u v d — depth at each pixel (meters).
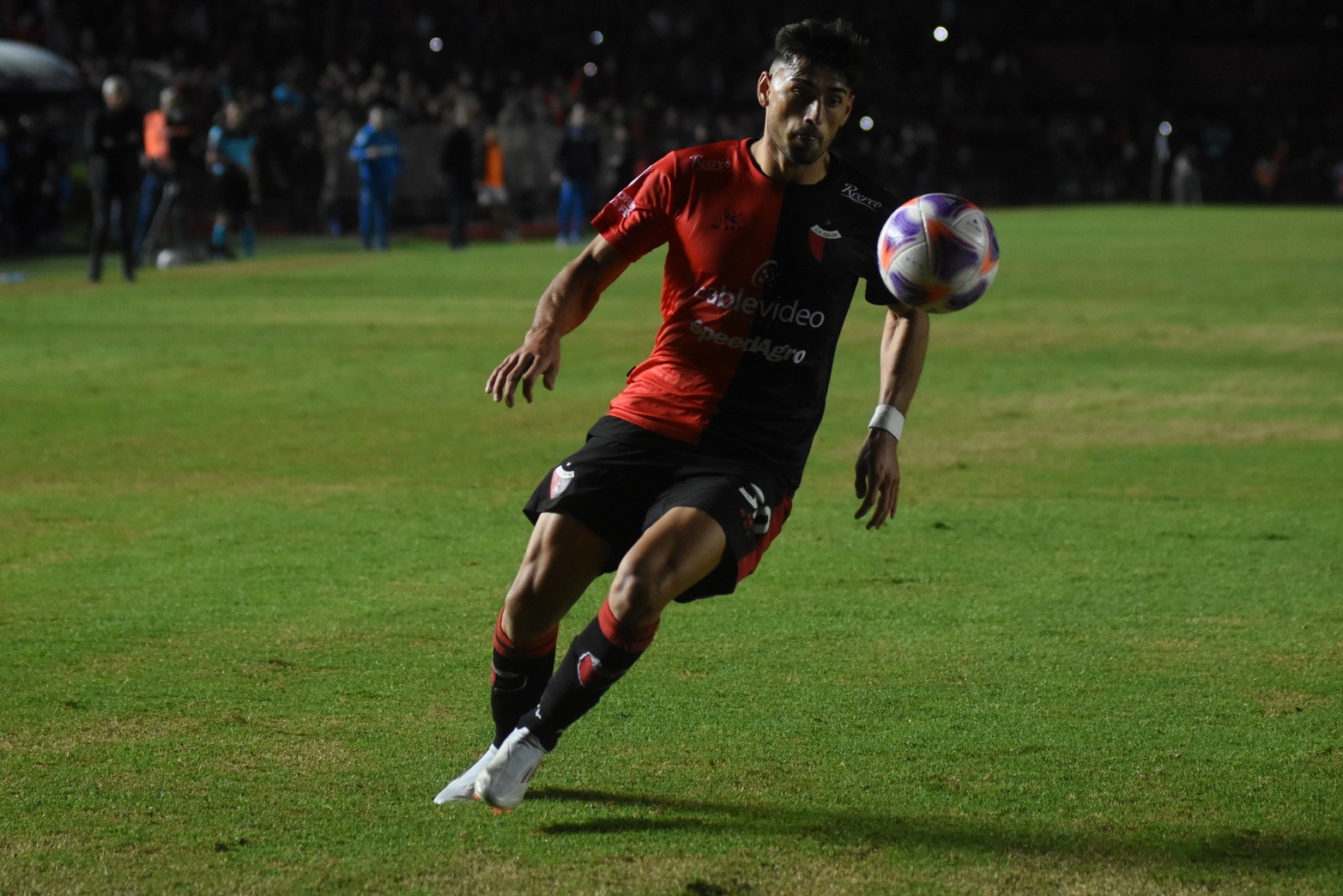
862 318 41.81
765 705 12.17
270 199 77.75
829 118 9.51
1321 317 40.81
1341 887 9.01
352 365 31.19
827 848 9.54
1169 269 56.06
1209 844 9.62
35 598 15.12
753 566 9.73
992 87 125.69
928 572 16.34
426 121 83.56
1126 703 12.27
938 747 11.29
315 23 96.12
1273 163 126.38
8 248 61.28
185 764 10.89
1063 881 9.09
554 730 9.59
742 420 9.82
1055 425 25.39
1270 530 18.28
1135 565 16.67
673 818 10.00
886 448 10.27
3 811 10.05
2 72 63.72
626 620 9.17
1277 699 12.38
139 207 55.56
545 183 86.25
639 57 114.06
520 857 9.39
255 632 14.06
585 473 9.76
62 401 26.77
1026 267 57.44
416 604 14.99
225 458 22.11
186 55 87.56
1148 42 131.62
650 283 49.78
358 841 9.62
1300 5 132.38
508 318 39.53
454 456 22.42
